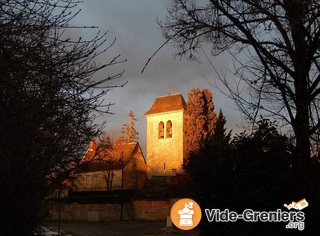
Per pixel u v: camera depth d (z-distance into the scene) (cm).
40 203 842
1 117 526
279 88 739
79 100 605
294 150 694
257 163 693
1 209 677
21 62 502
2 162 596
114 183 6022
